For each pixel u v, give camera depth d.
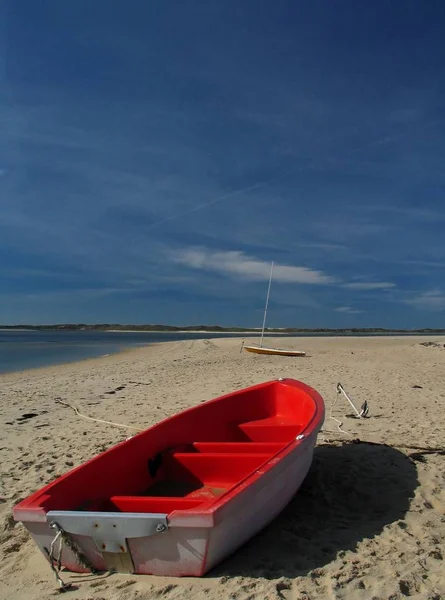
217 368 17.86
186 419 5.39
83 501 3.90
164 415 9.09
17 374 17.95
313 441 4.48
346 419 8.03
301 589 3.09
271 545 3.75
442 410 8.72
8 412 9.80
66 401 11.08
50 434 7.78
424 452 5.96
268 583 3.13
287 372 15.61
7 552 3.85
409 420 7.89
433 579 3.21
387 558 3.52
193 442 5.27
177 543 3.14
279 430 5.65
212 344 38.72
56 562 3.40
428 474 5.23
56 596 3.10
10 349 37.19
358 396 10.30
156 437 4.94
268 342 39.41
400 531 3.99
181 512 3.06
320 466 5.59
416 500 4.61
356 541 3.83
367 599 2.96
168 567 3.23
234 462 4.58
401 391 10.99
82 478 3.96
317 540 3.85
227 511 3.15
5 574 3.47
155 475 4.75
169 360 22.89
